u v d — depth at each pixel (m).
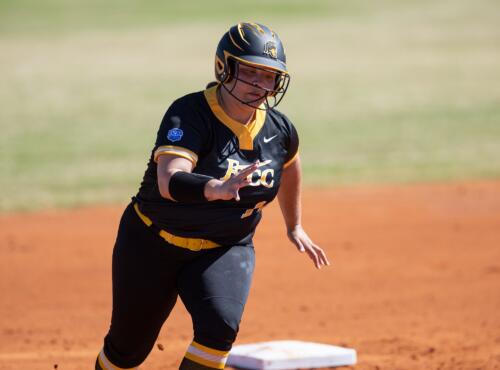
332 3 145.00
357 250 36.28
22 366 21.56
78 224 41.00
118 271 15.42
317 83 87.81
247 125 14.91
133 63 99.88
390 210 43.81
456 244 37.22
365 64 98.44
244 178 12.99
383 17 132.12
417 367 21.22
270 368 21.02
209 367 14.27
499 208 44.09
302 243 16.91
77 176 51.56
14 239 38.06
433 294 29.83
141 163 55.12
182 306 29.38
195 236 14.81
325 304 28.83
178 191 13.44
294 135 15.77
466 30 119.69
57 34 121.12
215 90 14.88
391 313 27.59
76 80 89.81
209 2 147.00
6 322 26.67
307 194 47.56
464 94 80.38
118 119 70.88
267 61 14.46
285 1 146.88
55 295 29.98
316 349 21.97
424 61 99.31
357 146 60.28
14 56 104.81
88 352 23.25
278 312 27.95
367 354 22.86
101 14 137.25
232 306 14.48
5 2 147.00
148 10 140.62
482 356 22.19
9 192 47.59
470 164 54.59
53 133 65.25
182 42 113.50
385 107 75.38
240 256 15.20
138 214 15.31
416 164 54.81
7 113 73.50
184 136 14.17
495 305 28.28
